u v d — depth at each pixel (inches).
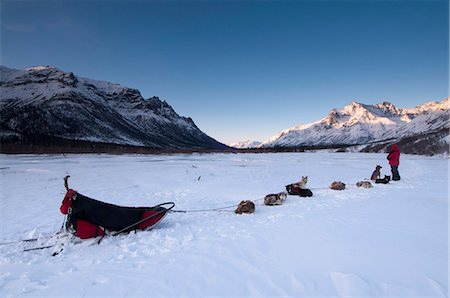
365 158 1643.7
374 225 265.9
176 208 379.2
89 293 153.6
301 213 322.3
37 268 192.1
